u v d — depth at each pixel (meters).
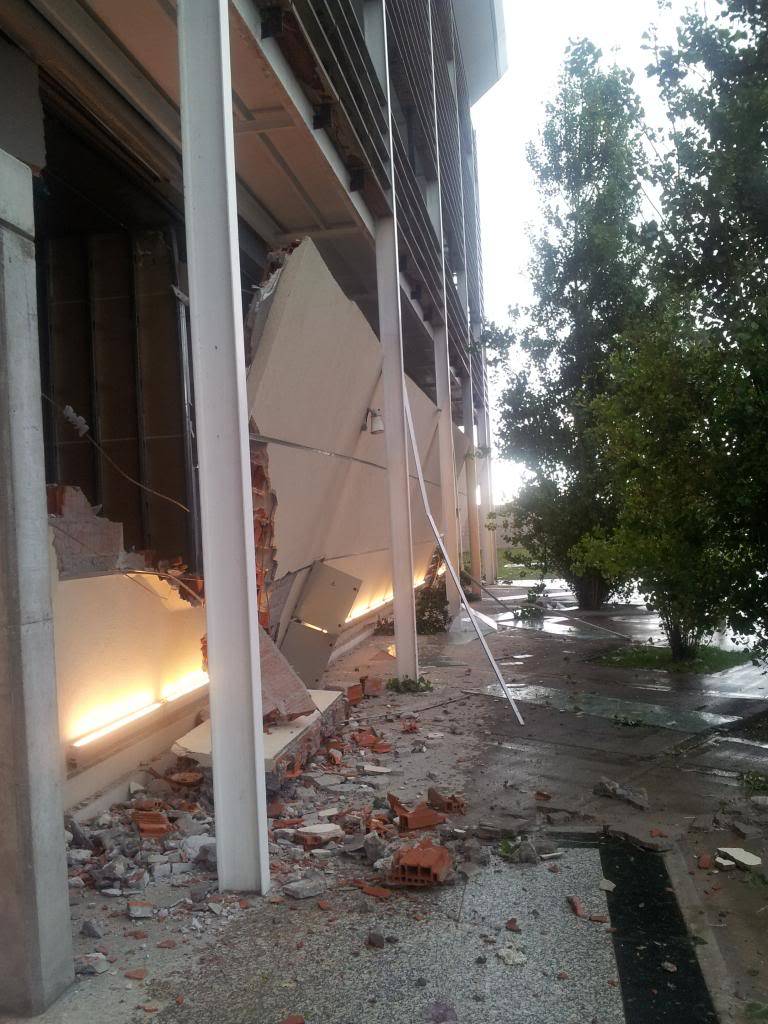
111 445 10.00
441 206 16.58
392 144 10.14
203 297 4.35
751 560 6.64
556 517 15.97
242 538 4.29
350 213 9.16
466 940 3.78
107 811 5.43
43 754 3.29
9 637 3.16
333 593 9.76
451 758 6.89
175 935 3.87
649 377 6.88
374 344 9.79
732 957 3.64
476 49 25.36
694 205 6.72
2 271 3.19
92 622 5.65
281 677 6.91
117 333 9.96
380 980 3.45
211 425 4.34
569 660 11.68
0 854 3.22
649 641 12.98
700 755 6.80
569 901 4.16
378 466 12.29
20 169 3.32
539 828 5.21
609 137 8.23
